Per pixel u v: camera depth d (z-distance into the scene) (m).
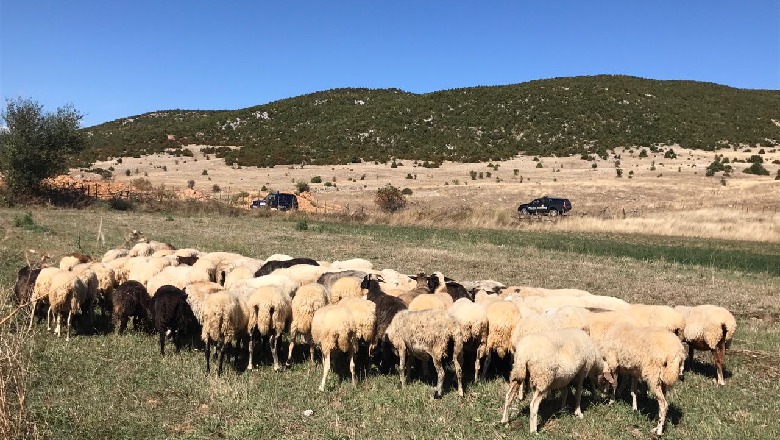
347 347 10.09
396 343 10.41
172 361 11.00
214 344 12.10
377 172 77.44
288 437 8.18
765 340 14.28
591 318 10.76
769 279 23.66
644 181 67.81
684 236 39.00
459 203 56.41
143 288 12.91
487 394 10.03
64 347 11.30
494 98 120.44
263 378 10.53
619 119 108.50
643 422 9.11
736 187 61.72
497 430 8.62
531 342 8.48
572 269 24.33
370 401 9.58
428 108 116.62
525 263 25.45
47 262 18.47
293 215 44.19
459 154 92.25
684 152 92.19
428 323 9.82
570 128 104.25
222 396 9.43
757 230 39.50
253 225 36.88
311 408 9.22
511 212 51.22
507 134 103.06
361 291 13.14
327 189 62.88
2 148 42.00
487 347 10.64
